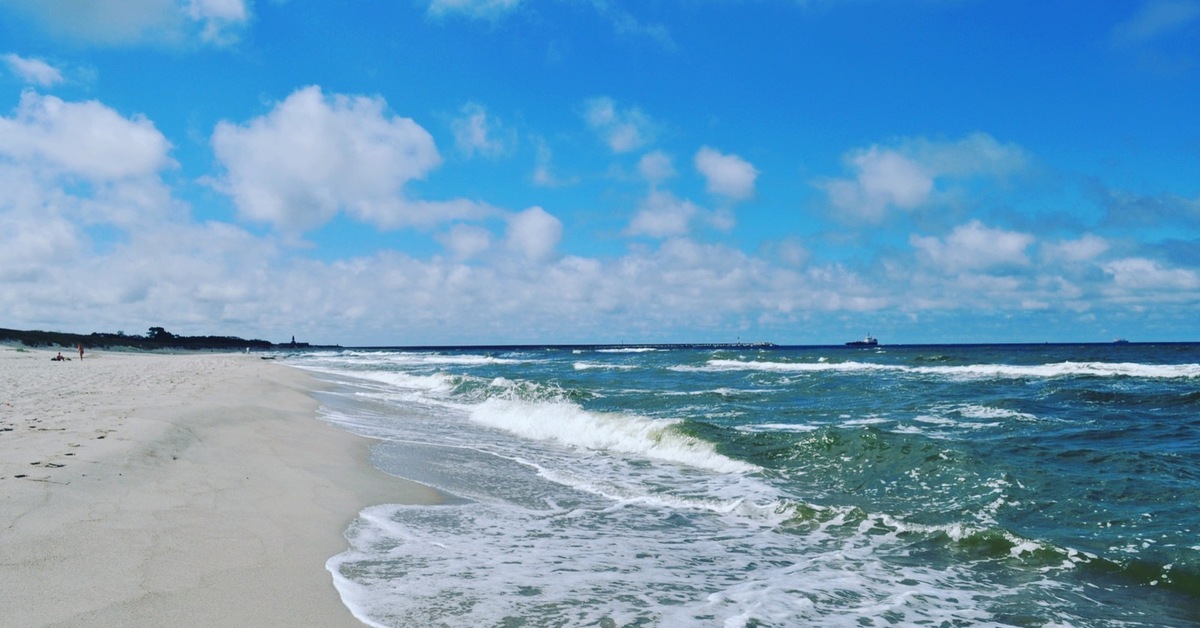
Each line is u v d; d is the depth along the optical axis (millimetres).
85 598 4391
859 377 31688
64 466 7242
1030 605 5719
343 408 20156
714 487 10273
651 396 23234
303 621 4500
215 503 7020
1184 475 10102
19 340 68688
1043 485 9562
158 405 13617
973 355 62750
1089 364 33969
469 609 5000
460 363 61312
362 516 7582
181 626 4176
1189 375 29219
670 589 5781
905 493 9672
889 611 5523
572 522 8109
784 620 5242
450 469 11156
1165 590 6059
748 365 44906
